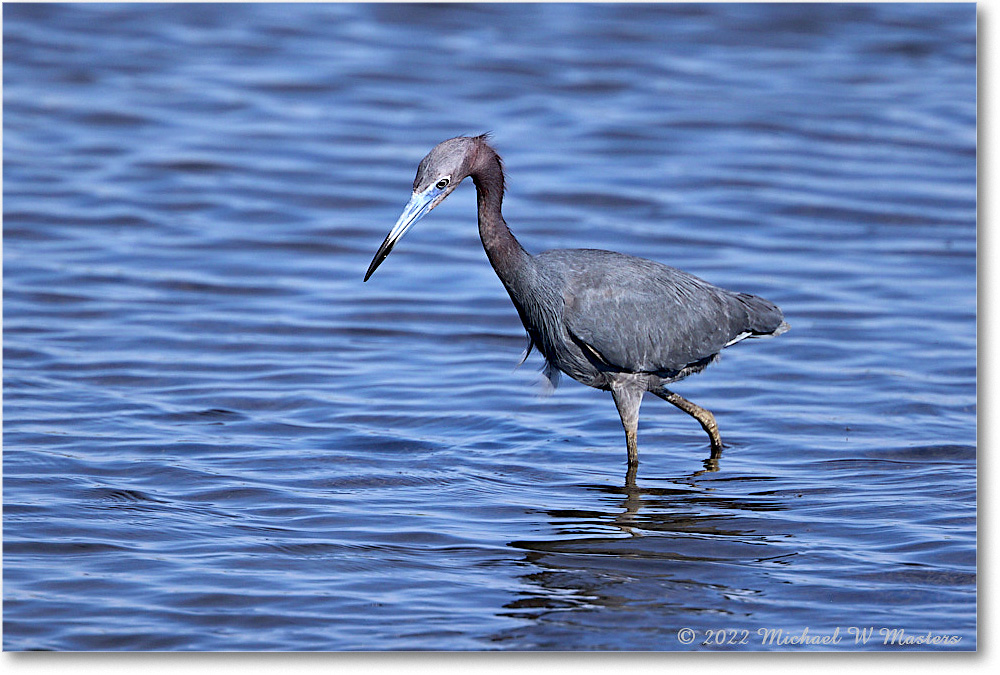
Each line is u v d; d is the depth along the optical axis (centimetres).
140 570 990
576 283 1247
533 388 1514
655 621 925
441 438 1341
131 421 1356
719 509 1146
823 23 3231
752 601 958
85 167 2305
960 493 1182
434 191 1230
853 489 1200
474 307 1809
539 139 2512
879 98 2758
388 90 2742
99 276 1862
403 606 941
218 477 1201
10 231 2020
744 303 1348
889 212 2186
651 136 2536
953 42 3120
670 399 1316
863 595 967
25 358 1549
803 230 2114
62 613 916
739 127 2588
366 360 1598
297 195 2230
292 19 3162
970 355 1612
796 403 1465
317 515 1115
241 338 1658
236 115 2595
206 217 2131
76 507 1110
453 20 3188
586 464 1278
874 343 1662
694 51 3039
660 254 1991
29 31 2986
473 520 1112
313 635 895
